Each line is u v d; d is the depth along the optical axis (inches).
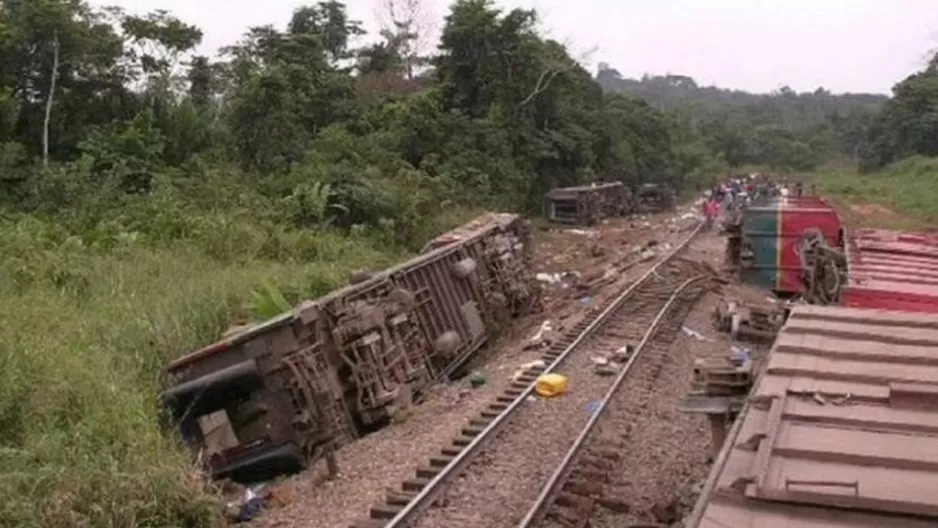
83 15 1085.8
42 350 442.9
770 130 4242.1
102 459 360.8
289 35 1563.7
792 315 308.7
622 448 453.4
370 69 2006.6
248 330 447.2
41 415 393.4
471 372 638.5
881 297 394.0
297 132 1254.9
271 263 810.2
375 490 395.9
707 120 4399.6
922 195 1977.1
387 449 450.0
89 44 1055.6
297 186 1050.7
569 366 606.2
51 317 534.0
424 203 1192.2
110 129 1056.2
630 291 878.4
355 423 490.6
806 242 783.7
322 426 440.8
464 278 703.1
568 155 1895.9
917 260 532.1
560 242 1449.3
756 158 4045.3
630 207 2142.0
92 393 414.9
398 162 1321.4
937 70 3225.9
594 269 1153.4
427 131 1518.2
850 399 223.9
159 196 915.4
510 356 670.5
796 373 244.4
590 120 2117.4
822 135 4288.9
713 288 932.6
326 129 1325.0
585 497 386.6
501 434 463.5
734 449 199.8
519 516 366.6
